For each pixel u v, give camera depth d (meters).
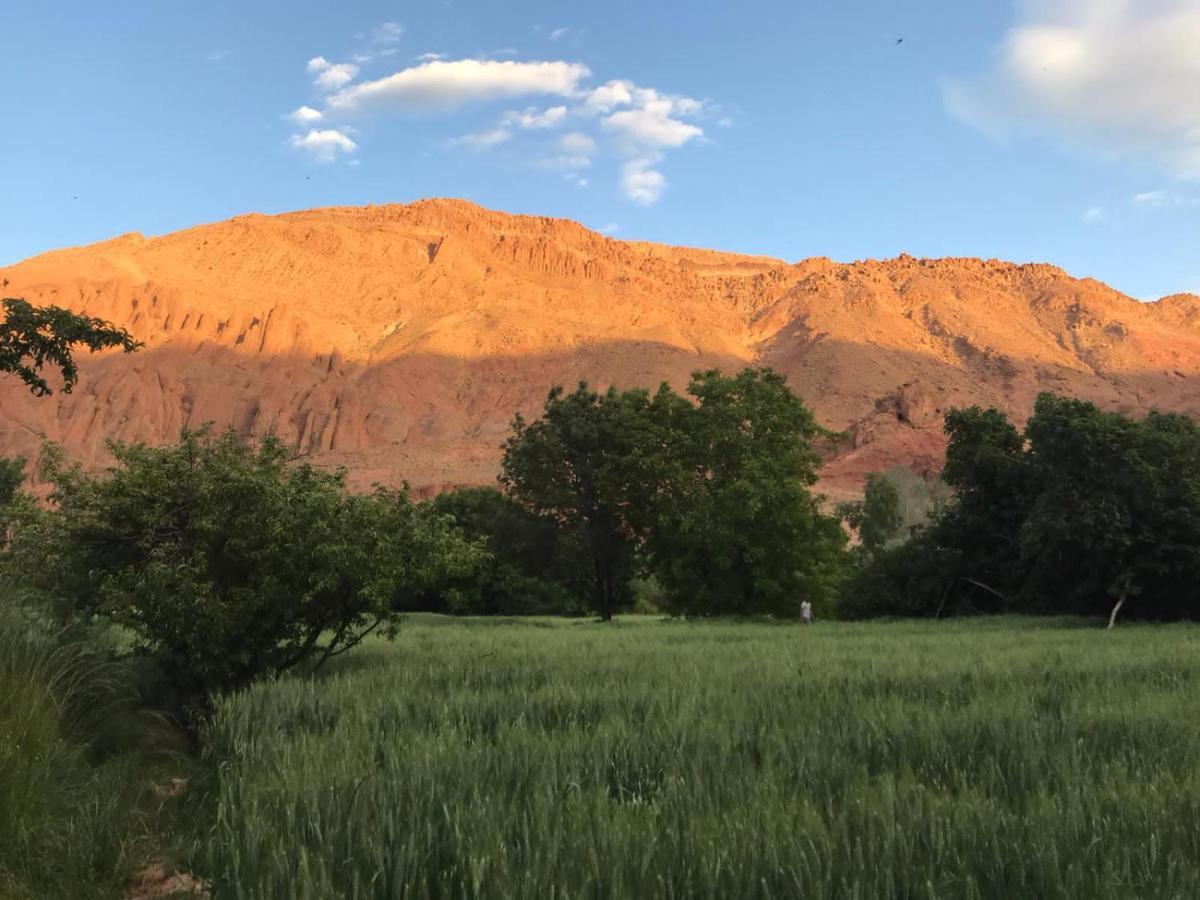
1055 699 9.49
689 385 45.88
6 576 11.41
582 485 46.66
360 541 13.03
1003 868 4.21
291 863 4.64
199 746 10.70
